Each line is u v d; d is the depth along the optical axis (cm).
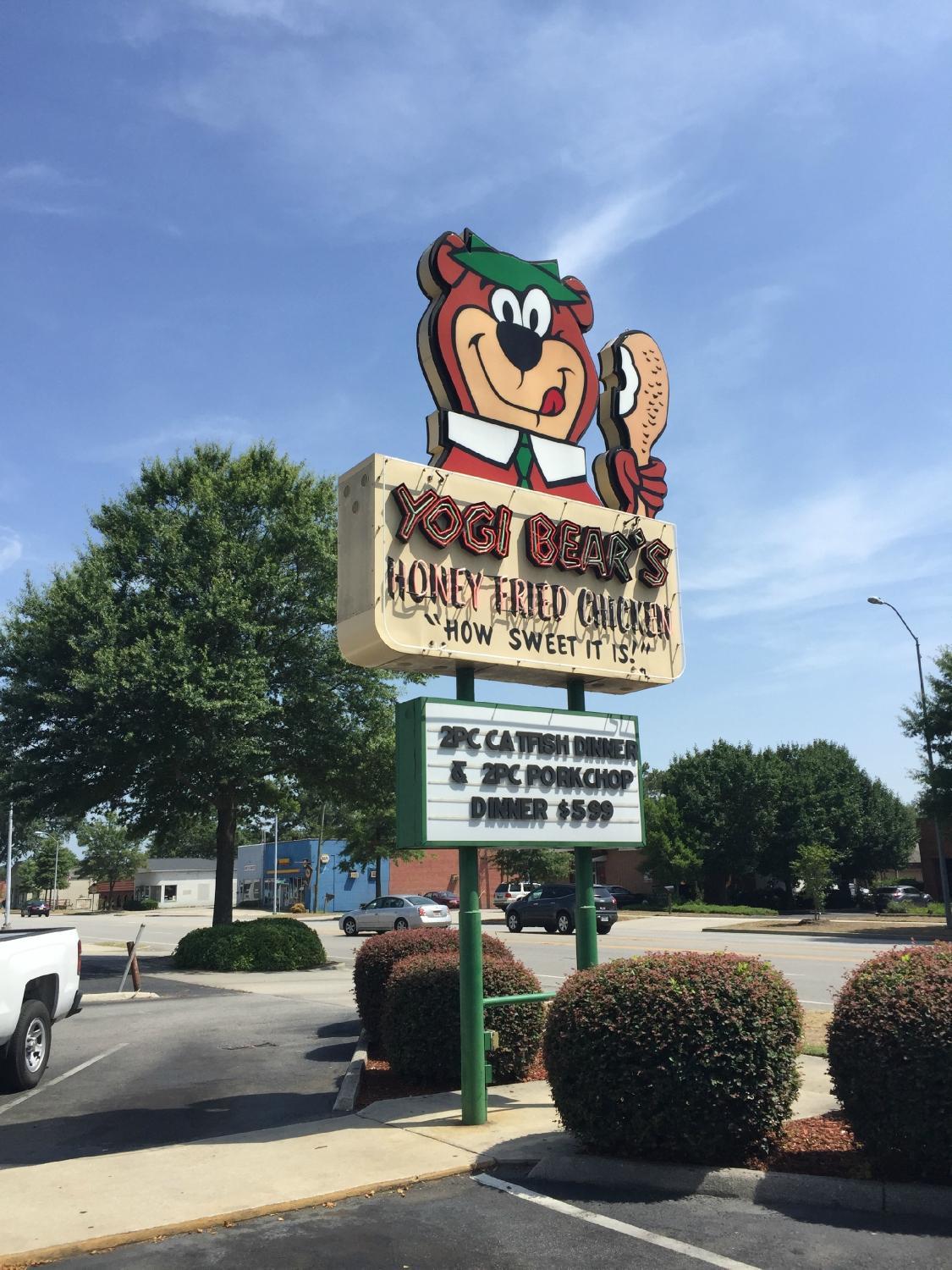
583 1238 512
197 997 1795
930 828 6028
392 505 790
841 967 2012
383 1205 571
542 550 874
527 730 830
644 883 6316
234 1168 641
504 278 923
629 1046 605
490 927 4075
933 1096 539
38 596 2394
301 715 2412
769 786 5984
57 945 1070
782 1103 605
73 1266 486
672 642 968
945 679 3400
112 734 2273
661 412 1040
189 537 2420
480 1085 744
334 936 4003
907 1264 471
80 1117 847
